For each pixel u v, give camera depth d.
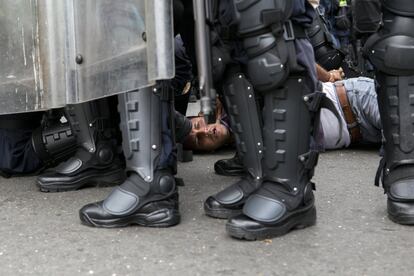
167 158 1.65
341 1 3.85
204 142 2.82
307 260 1.38
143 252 1.44
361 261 1.37
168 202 1.65
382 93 1.65
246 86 1.68
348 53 3.76
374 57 1.60
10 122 2.29
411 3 1.51
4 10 1.59
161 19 1.27
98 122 2.05
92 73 1.48
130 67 1.39
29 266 1.36
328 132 2.85
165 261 1.38
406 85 1.60
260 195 1.56
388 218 1.70
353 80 2.90
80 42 1.49
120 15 1.39
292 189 1.55
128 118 1.62
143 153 1.63
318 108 1.55
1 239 1.55
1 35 1.60
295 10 1.47
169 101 1.66
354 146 3.04
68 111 2.05
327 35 3.29
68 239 1.54
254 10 1.43
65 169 2.07
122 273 1.31
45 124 2.34
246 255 1.41
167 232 1.59
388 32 1.56
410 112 1.61
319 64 3.30
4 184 2.21
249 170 1.73
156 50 1.28
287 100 1.50
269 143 1.54
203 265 1.35
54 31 1.52
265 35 1.44
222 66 1.63
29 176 2.36
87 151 2.08
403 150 1.64
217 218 1.72
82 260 1.39
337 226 1.63
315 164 1.59
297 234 1.56
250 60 1.50
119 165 2.13
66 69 1.52
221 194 1.74
